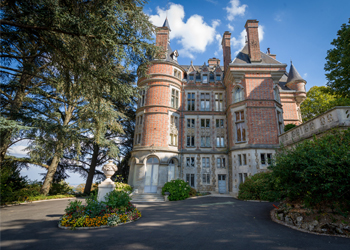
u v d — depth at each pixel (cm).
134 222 732
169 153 1958
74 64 859
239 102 1923
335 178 575
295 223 659
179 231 606
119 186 1631
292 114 2459
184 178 2044
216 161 2097
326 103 2759
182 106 2277
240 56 2114
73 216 674
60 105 1595
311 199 647
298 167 651
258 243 496
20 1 703
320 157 616
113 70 929
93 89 944
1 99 1137
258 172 1661
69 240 524
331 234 566
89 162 2328
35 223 723
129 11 852
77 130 1497
